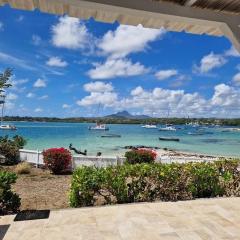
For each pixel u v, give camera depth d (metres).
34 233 4.72
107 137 65.50
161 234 4.62
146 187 6.79
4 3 3.32
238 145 52.47
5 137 15.76
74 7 3.24
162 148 39.50
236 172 7.34
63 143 46.09
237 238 4.45
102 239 4.46
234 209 5.86
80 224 5.09
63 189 9.19
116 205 6.20
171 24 3.54
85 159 12.80
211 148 45.38
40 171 12.75
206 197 7.04
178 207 6.02
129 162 12.55
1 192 6.06
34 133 78.94
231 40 3.42
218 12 3.30
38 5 3.30
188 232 4.69
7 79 15.13
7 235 4.64
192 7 3.23
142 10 3.11
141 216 5.46
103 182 6.52
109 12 3.23
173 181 6.86
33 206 7.18
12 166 13.77
